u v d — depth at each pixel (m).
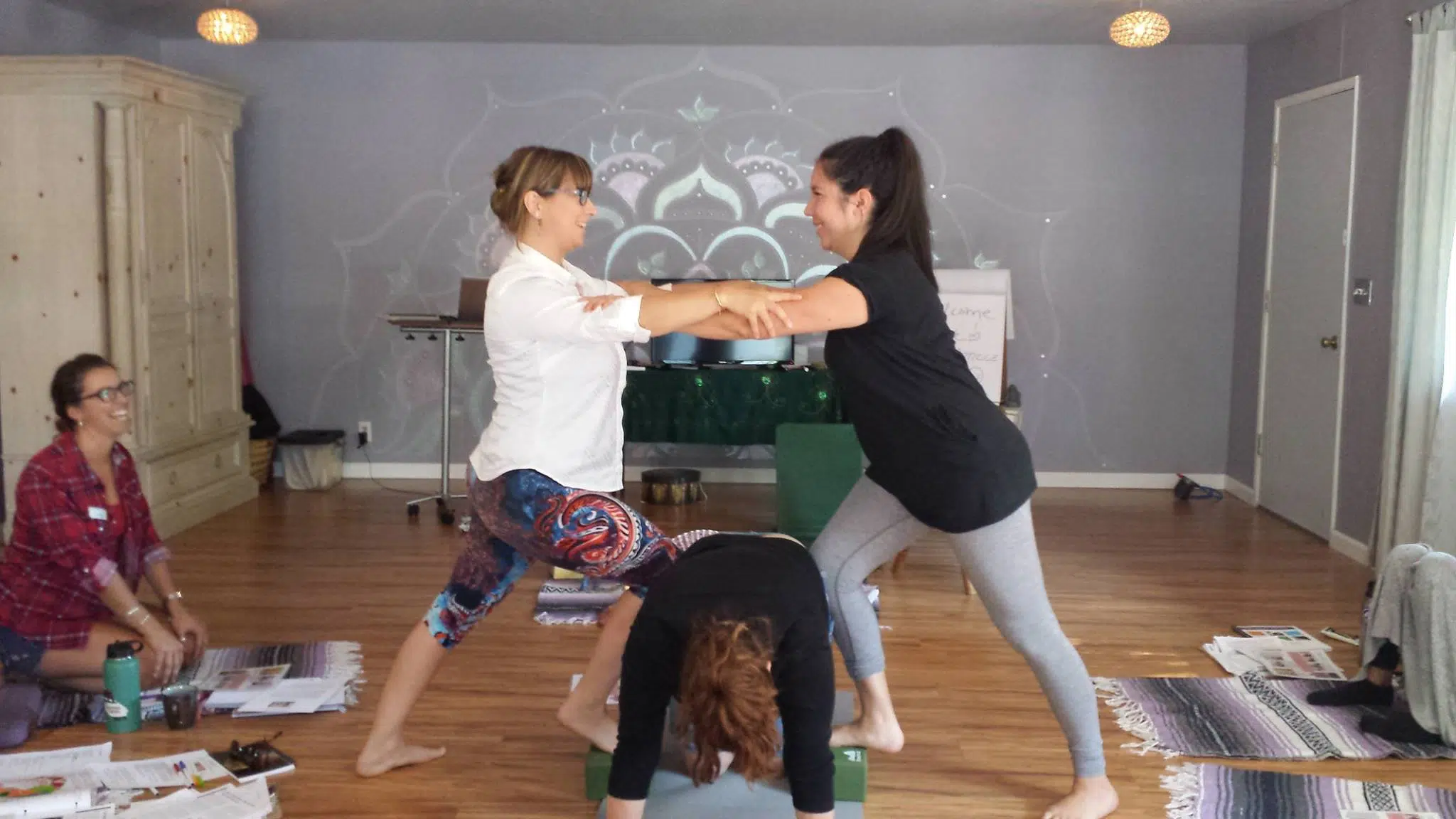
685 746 2.55
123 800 2.68
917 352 2.44
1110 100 6.55
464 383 6.80
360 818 2.72
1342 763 3.06
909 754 3.11
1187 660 3.86
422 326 5.66
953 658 3.86
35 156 4.94
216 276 5.83
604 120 6.62
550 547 2.55
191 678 3.54
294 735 3.18
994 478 2.46
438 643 2.89
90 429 3.26
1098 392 6.76
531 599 4.47
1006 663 3.82
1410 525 4.58
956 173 6.62
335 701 3.37
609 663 2.74
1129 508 6.27
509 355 2.52
